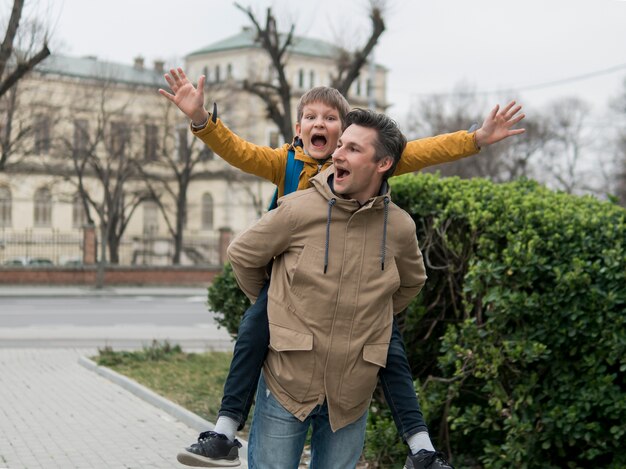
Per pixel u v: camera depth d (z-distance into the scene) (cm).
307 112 418
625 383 566
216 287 941
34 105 4081
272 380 381
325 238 371
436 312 681
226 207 7238
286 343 369
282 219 374
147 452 730
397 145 377
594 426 555
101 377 1152
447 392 636
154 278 4356
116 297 3609
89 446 750
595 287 551
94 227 4503
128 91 5634
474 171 5291
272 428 386
